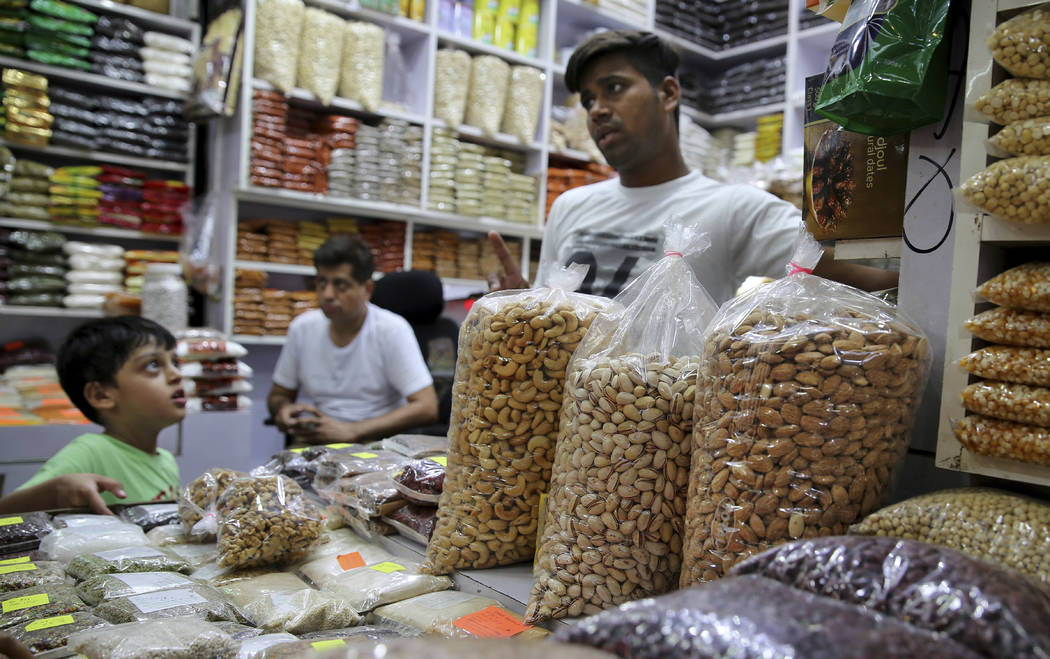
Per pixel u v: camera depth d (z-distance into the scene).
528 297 1.08
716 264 1.77
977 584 0.54
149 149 3.51
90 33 3.35
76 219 3.37
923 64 0.83
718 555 0.79
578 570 0.89
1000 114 0.78
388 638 0.91
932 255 0.93
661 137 1.85
